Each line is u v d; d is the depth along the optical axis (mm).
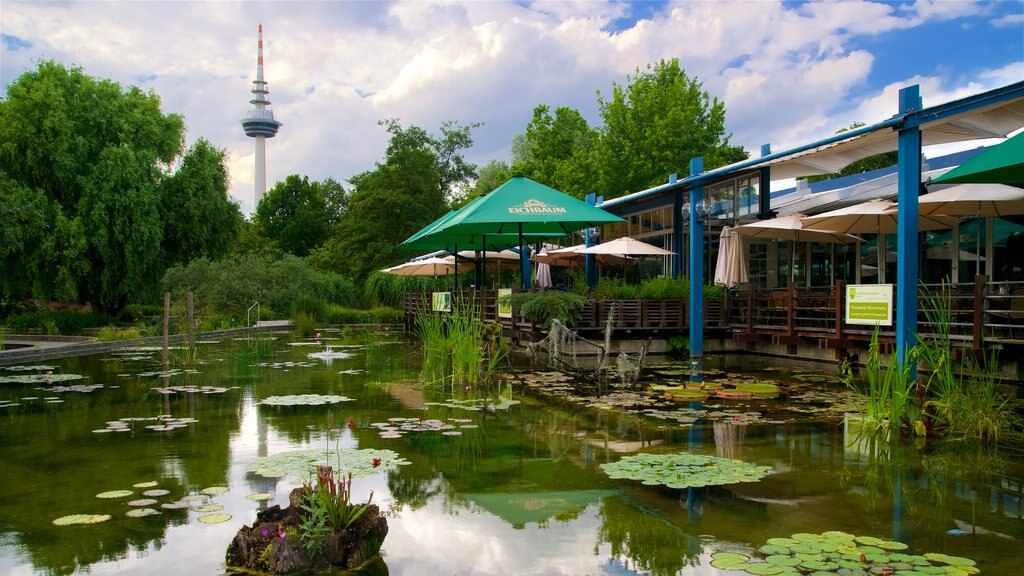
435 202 33938
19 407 7125
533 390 8367
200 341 16422
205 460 4855
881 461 4848
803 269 15641
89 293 21453
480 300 14836
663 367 10656
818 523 3535
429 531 3451
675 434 5781
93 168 20031
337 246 33906
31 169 20016
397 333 20625
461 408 7094
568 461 4848
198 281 21719
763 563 2961
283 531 3119
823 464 4762
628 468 4629
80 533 3404
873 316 9180
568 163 27625
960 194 8719
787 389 8289
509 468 4660
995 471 4578
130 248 20344
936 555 3045
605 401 7473
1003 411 5992
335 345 15727
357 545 3047
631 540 3303
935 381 7305
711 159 23922
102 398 7738
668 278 13875
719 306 12977
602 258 17844
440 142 39156
